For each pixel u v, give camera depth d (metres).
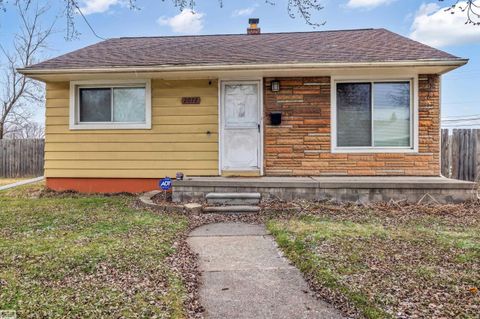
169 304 2.70
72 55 8.62
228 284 3.23
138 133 8.11
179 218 5.73
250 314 2.65
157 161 8.09
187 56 8.02
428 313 2.52
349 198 6.67
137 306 2.64
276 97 7.88
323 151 7.79
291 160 7.86
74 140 8.21
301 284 3.22
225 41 9.85
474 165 9.18
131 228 4.97
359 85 7.75
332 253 3.82
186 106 8.03
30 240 4.35
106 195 7.94
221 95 7.96
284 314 2.64
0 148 13.19
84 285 3.00
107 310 2.57
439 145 7.65
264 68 7.20
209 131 7.99
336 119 7.78
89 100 8.25
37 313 2.51
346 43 8.78
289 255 3.99
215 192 6.80
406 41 8.57
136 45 9.66
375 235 4.53
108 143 8.16
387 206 6.38
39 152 13.09
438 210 6.04
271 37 10.20
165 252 3.94
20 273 3.26
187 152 8.04
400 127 7.72
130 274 3.27
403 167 7.68
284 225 5.21
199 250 4.24
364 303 2.69
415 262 3.53
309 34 10.40
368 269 3.35
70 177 8.23
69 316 2.47
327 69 7.27
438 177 7.50
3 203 6.91
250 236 4.87
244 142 7.96
